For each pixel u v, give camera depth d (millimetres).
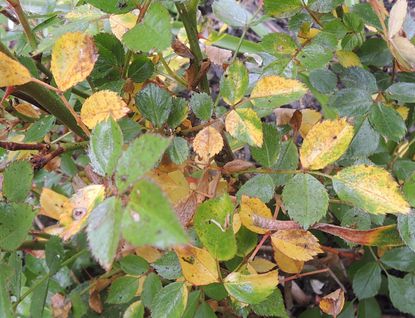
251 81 261
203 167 252
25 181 199
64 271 337
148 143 131
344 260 343
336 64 283
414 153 305
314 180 202
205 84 277
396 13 235
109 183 154
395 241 214
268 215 220
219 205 192
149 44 167
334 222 322
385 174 193
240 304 225
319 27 274
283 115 307
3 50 199
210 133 218
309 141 202
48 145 230
